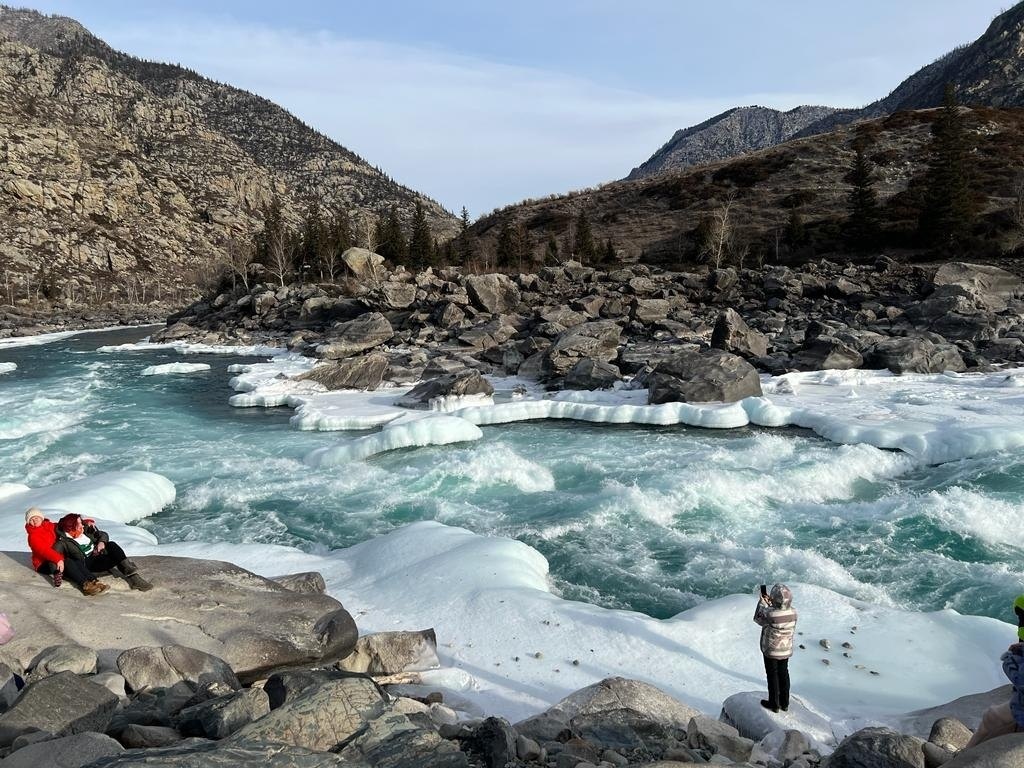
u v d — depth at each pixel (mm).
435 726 6441
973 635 10531
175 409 32562
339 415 28688
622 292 56031
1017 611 5137
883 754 5441
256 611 9148
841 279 53156
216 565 10453
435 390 30203
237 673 8023
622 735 6980
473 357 42812
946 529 16078
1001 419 23594
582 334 36688
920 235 66188
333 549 16172
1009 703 5031
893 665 9719
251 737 4977
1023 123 89625
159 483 19594
